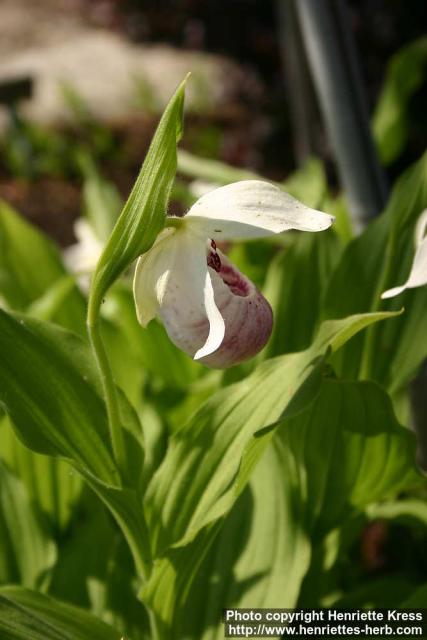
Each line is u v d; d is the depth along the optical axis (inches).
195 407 34.1
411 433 27.3
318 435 27.5
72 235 73.5
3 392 24.8
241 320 24.2
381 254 29.1
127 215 23.0
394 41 78.9
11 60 106.8
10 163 82.8
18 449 31.2
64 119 90.4
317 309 30.9
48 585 29.4
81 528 30.3
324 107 30.9
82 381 25.6
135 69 100.7
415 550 34.0
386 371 29.0
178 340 24.3
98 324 23.8
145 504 25.9
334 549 29.1
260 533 28.4
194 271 23.9
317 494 28.6
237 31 103.0
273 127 84.9
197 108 90.5
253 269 37.9
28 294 35.1
